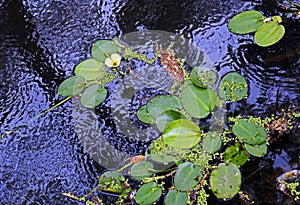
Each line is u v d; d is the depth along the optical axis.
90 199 1.47
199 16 1.65
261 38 1.59
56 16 1.69
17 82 1.62
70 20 1.68
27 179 1.51
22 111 1.58
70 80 1.57
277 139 1.50
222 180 1.44
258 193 1.45
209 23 1.64
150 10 1.67
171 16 1.66
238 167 1.46
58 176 1.51
